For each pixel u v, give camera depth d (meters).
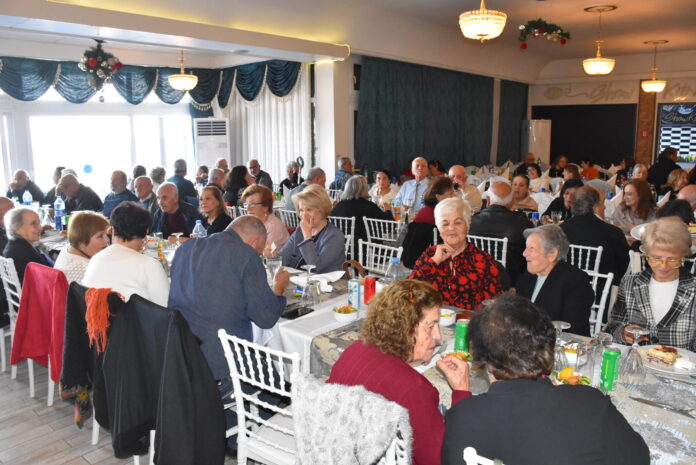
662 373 1.73
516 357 1.19
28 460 2.56
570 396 1.11
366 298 2.38
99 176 8.97
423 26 8.90
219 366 2.15
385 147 9.24
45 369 3.54
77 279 2.78
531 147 12.88
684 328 2.07
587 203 3.51
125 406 1.97
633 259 2.83
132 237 2.48
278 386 2.35
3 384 3.33
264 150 9.40
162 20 5.81
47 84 7.76
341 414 1.17
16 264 3.28
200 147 9.36
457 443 1.17
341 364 1.50
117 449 2.00
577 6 7.58
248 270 2.18
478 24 5.24
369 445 1.12
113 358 1.97
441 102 10.40
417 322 1.46
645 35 9.65
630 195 4.61
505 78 11.89
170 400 1.80
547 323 1.24
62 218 5.11
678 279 2.10
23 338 2.83
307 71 8.54
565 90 13.02
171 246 3.84
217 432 1.90
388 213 5.26
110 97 8.88
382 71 8.96
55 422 2.89
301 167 8.72
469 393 1.43
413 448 1.36
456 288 2.56
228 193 6.62
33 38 7.27
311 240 3.09
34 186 6.86
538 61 12.49
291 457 1.84
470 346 1.30
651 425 1.44
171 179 6.84
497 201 3.86
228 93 9.59
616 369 1.68
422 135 10.03
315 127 8.73
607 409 1.10
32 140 8.18
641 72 11.91
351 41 7.98
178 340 1.80
